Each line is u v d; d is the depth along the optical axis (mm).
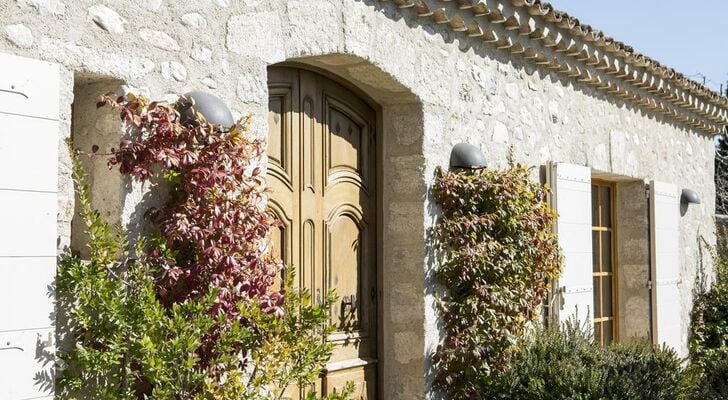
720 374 6488
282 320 3625
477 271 5281
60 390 3182
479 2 5238
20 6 3064
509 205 5449
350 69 4832
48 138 3113
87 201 3207
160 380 3150
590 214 6844
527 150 6195
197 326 3240
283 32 4188
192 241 3514
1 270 2953
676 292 8344
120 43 3416
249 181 3727
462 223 5266
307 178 4781
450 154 5395
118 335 3156
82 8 3281
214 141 3557
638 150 7867
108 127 3453
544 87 6445
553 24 5980
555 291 6379
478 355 5215
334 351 4945
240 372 3498
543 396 5047
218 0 3855
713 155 9828
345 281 5074
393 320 5230
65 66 3211
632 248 8008
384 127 5309
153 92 3541
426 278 5168
